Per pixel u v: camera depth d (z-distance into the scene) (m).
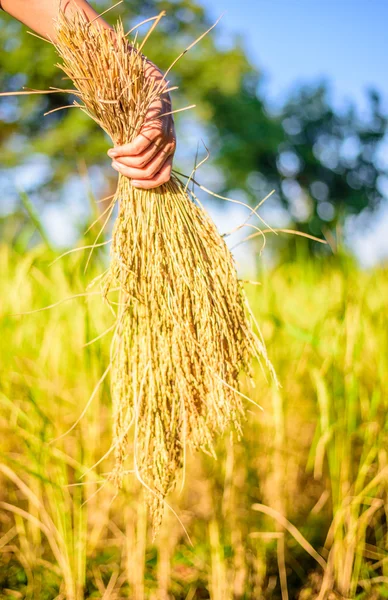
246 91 13.82
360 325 1.56
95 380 1.54
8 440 1.72
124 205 1.22
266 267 1.61
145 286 1.21
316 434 1.59
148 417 1.21
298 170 15.12
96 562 1.67
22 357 1.62
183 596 1.60
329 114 15.52
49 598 1.56
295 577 1.65
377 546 1.67
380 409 1.65
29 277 1.70
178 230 1.21
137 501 1.54
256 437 1.63
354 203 15.12
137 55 1.17
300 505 1.85
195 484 1.84
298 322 1.77
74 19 1.17
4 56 10.39
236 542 1.56
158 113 1.18
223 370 1.21
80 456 1.57
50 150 10.13
